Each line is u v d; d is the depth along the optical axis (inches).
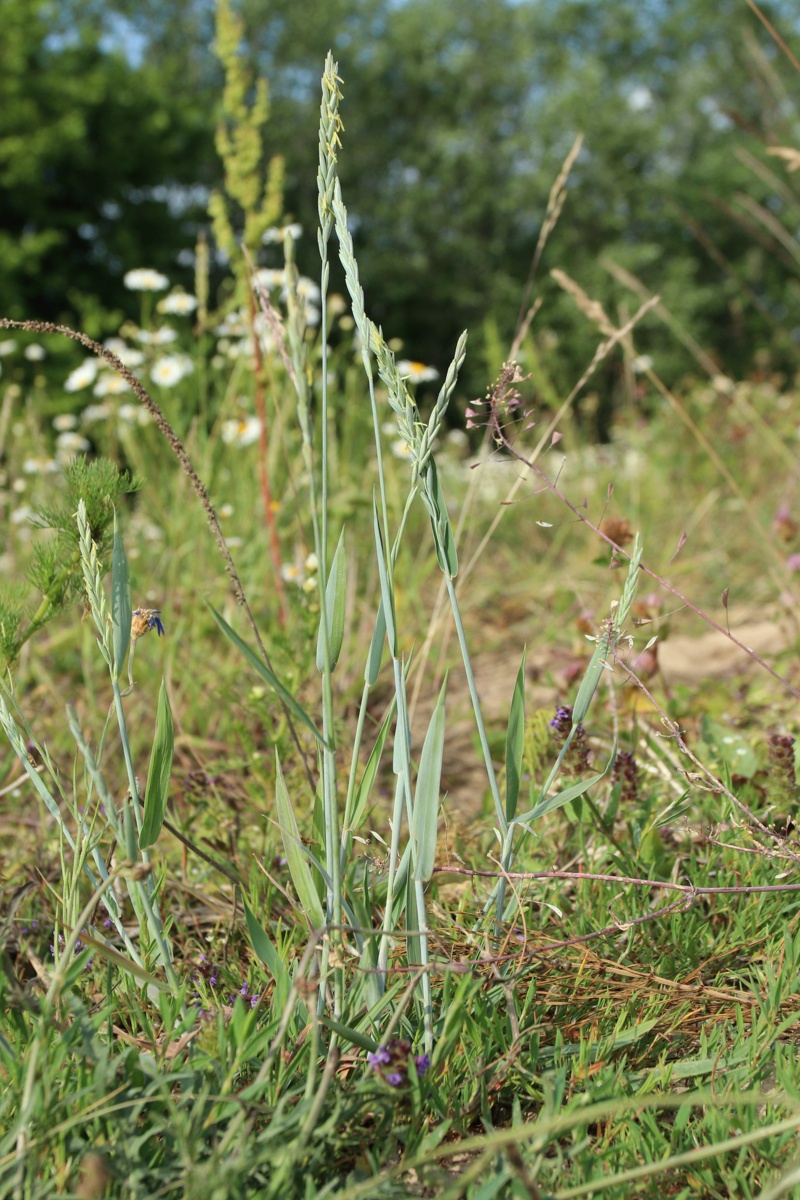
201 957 62.8
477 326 1032.2
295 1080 51.1
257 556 142.1
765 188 1001.5
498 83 1161.4
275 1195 43.3
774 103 155.6
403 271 1064.2
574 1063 53.7
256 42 1175.0
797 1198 43.5
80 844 57.1
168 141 781.9
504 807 56.1
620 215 1061.1
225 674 116.5
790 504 178.5
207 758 106.0
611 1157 47.3
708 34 1178.6
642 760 86.5
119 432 176.6
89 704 115.9
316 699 107.7
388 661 130.3
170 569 137.1
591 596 151.9
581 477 211.2
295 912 67.2
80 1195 38.7
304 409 52.7
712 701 105.0
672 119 1131.3
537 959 58.3
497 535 194.1
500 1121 52.9
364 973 53.5
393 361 50.5
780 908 65.0
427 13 1171.9
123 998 57.4
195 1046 52.6
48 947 68.7
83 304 298.7
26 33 749.3
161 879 61.1
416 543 182.2
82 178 758.5
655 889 70.5
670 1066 52.8
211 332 195.6
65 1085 47.9
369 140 1144.2
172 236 796.6
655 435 235.8
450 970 51.6
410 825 52.4
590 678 56.6
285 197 1085.8
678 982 59.9
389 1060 48.0
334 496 153.8
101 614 54.3
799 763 86.4
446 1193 39.4
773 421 220.4
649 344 917.8
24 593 60.5
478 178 1094.4
